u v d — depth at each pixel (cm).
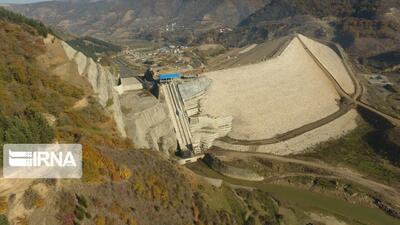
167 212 7519
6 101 8150
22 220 5128
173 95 16712
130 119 13450
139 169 8081
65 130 8381
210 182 10338
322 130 16800
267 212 10569
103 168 7031
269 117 17238
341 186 12912
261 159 14475
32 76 10025
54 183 5931
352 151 15388
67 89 10575
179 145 15538
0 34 11444
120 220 6388
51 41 12850
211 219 8431
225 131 16462
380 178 13488
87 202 6131
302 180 13388
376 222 11250
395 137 15300
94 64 13900
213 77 18238
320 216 11281
